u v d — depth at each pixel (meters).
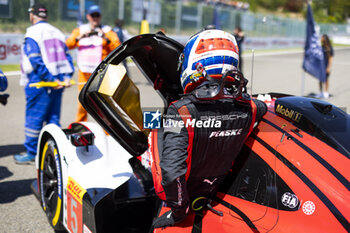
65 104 7.04
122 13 17.69
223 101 1.73
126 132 2.06
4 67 10.19
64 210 2.58
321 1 37.06
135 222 2.28
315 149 1.75
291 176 1.69
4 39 10.76
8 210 3.27
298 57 14.88
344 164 1.70
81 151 2.55
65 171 2.53
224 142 1.74
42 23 3.99
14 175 4.00
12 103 6.77
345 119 1.95
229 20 25.14
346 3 37.50
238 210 1.84
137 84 2.31
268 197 1.75
